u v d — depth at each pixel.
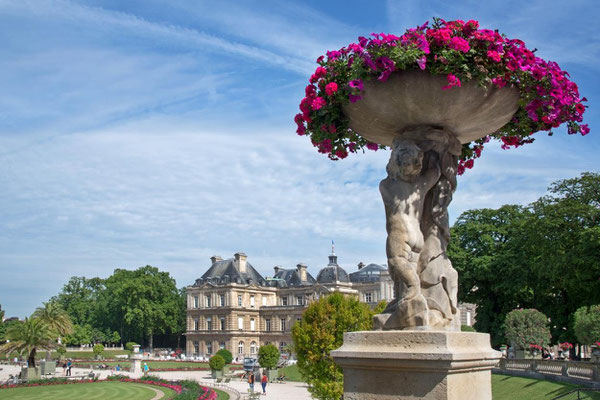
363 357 5.28
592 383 23.92
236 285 101.88
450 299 5.72
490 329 45.50
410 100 5.45
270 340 102.94
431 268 5.73
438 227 5.88
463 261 46.03
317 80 5.75
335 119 6.05
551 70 5.54
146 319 100.75
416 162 5.66
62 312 66.06
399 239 5.62
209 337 102.44
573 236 30.22
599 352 29.95
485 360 5.34
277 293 108.56
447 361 4.88
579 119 5.90
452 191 6.03
